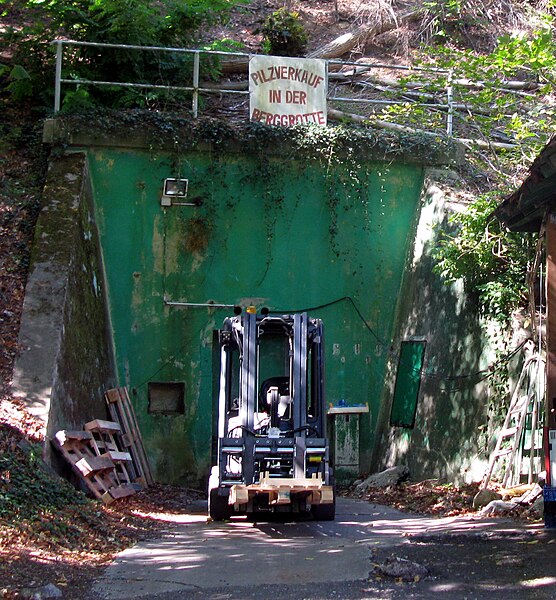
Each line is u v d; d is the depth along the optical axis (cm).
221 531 1109
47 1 1877
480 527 1012
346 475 1742
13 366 1309
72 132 1712
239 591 733
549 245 1007
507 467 1254
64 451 1248
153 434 1706
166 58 1978
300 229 1783
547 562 780
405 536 979
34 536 909
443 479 1498
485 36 2506
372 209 1803
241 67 2150
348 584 744
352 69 2314
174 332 1738
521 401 1262
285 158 1770
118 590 744
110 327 1716
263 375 1400
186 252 1752
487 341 1410
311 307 1778
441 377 1557
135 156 1742
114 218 1736
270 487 1088
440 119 1745
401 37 2448
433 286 1650
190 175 1752
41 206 1603
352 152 1777
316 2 2647
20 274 1478
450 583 727
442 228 1634
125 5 1841
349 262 1794
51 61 1933
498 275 1423
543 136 1524
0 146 1772
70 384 1393
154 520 1208
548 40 1420
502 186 1614
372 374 1792
